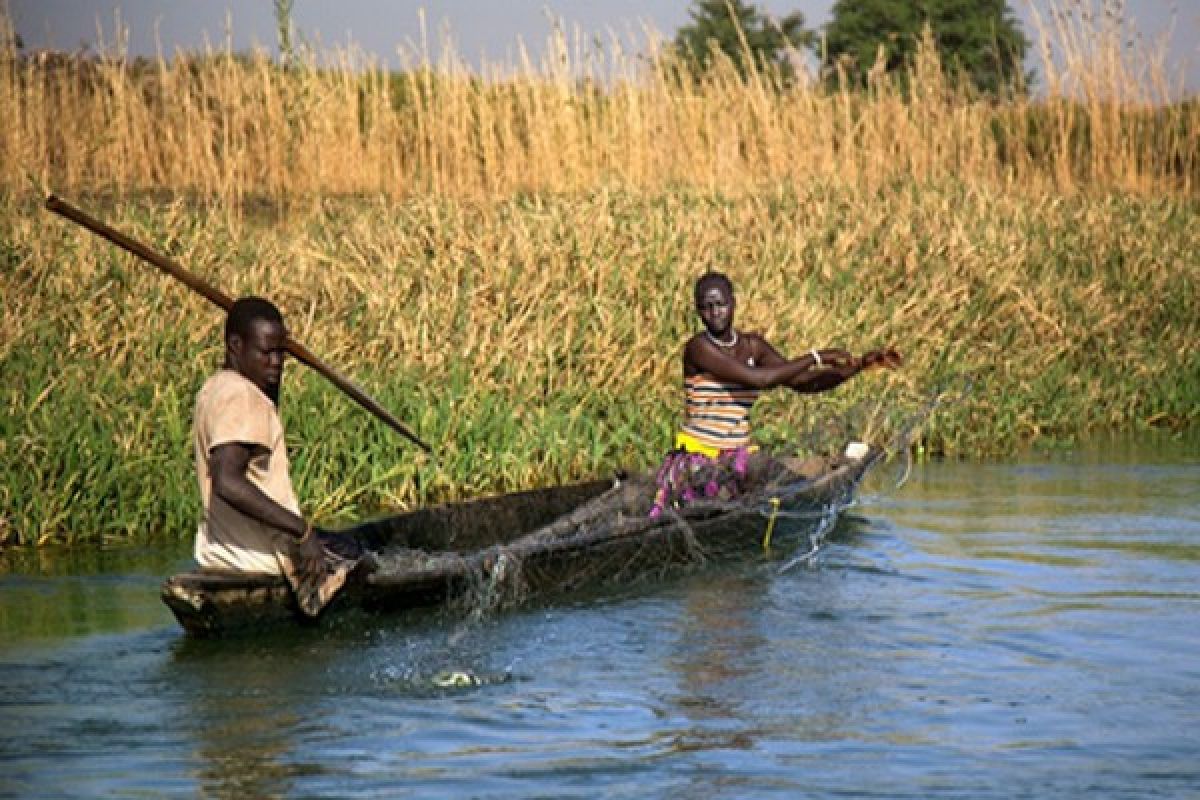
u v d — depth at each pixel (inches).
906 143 1627.7
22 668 526.3
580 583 650.8
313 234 1171.3
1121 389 1172.5
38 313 903.7
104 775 426.6
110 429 770.8
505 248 1070.4
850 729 468.8
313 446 813.9
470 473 873.5
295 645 559.8
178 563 687.7
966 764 438.6
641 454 940.0
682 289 1055.6
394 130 1512.1
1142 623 589.6
